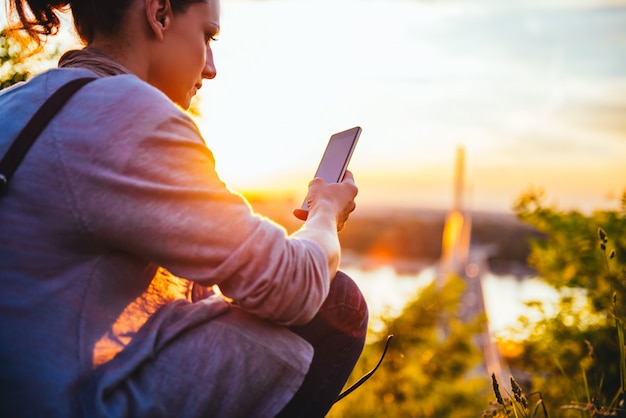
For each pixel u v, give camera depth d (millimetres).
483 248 128750
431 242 156125
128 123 1227
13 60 2402
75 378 1190
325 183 1564
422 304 13492
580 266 6648
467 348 13938
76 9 1520
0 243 1213
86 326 1217
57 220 1208
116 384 1208
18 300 1198
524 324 6031
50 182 1215
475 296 43375
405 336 13188
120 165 1204
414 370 12727
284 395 1300
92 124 1231
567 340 5801
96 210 1200
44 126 1250
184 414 1246
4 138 1273
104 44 1453
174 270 1235
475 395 13227
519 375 5957
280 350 1300
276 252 1245
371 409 12203
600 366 5203
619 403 1783
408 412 12539
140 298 1300
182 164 1235
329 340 1499
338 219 1507
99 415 1170
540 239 7191
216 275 1220
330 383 1507
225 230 1220
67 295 1214
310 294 1285
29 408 1180
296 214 1590
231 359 1273
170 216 1203
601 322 5953
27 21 1652
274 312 1263
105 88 1273
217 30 1531
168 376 1251
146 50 1454
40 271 1211
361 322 1521
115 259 1254
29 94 1319
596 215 6742
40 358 1186
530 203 7246
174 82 1480
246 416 1285
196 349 1272
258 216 1294
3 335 1191
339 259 1407
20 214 1216
